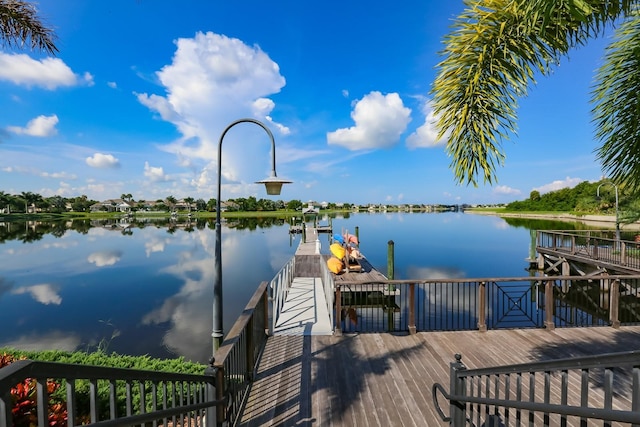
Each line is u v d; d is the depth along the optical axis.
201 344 7.50
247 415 3.13
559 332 5.12
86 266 18.17
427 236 32.28
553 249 14.82
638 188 2.38
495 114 2.42
